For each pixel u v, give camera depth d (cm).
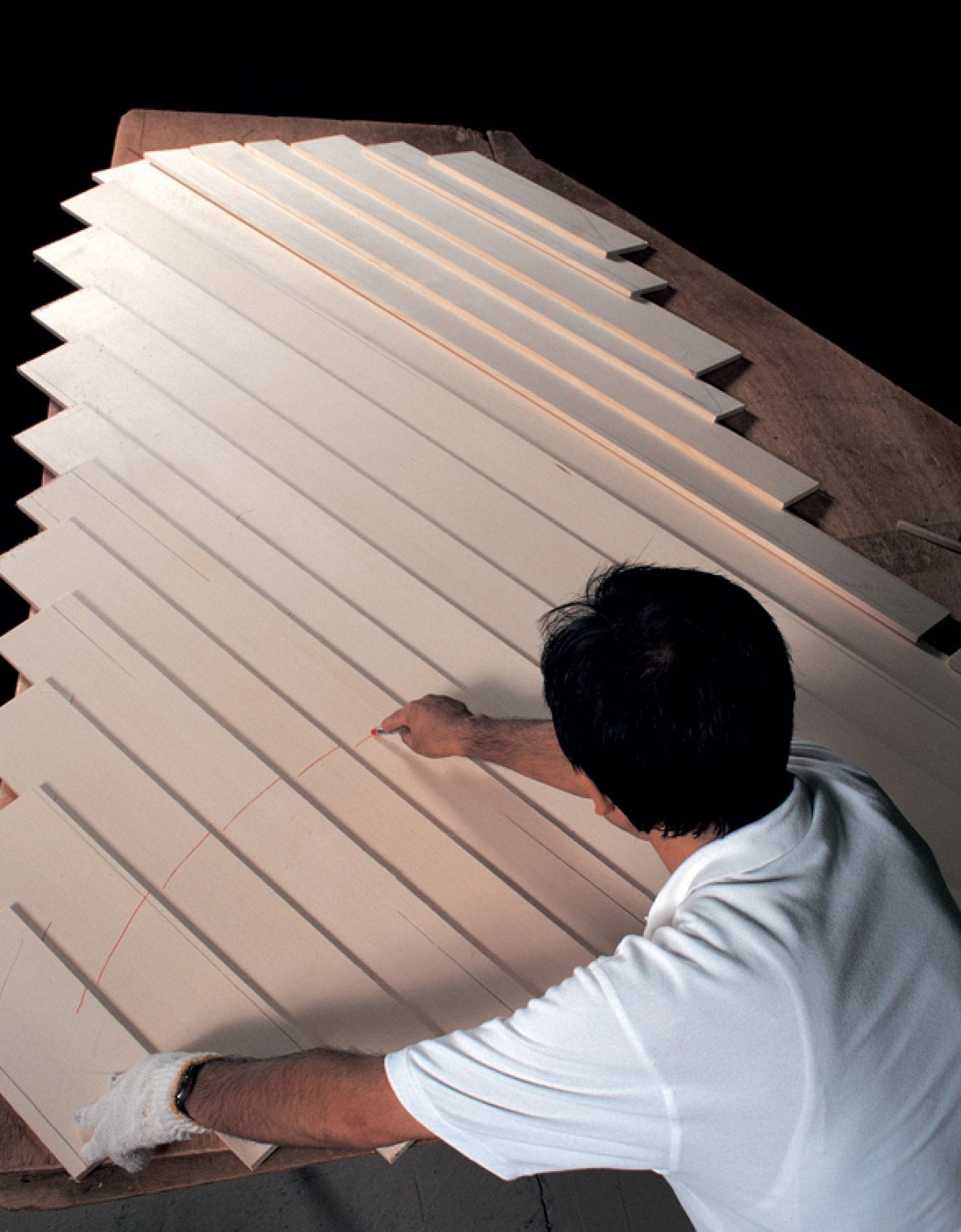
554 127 511
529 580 173
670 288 241
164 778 140
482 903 132
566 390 208
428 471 188
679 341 220
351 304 223
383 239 238
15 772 139
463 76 527
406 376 207
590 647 77
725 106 537
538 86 531
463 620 165
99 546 167
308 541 173
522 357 214
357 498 181
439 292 224
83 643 154
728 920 77
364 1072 87
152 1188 111
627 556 179
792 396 216
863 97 553
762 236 471
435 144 284
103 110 457
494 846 138
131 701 148
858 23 599
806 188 499
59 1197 110
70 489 175
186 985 121
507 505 184
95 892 128
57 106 454
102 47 489
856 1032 73
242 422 192
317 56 516
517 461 193
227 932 126
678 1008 74
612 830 141
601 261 239
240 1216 213
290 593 165
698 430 202
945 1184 75
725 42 577
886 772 153
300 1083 91
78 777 138
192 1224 212
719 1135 73
